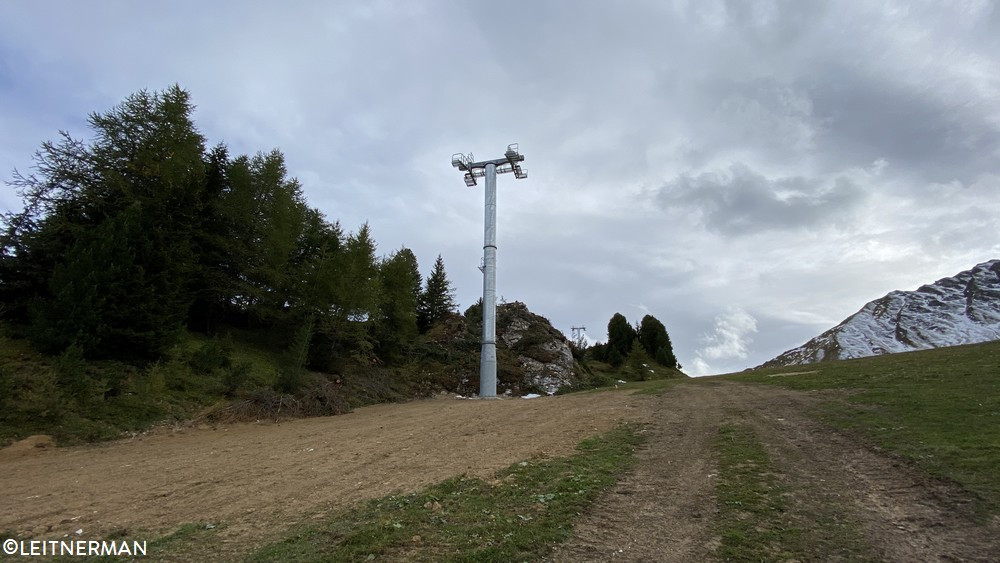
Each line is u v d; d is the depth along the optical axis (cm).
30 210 1981
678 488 702
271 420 1886
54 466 1066
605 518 586
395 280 4066
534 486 736
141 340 1850
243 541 559
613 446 1030
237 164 2936
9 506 741
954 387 1401
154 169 2230
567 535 532
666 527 551
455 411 2009
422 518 600
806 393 1673
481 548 500
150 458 1147
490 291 3738
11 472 1008
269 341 3138
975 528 506
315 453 1150
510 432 1316
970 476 648
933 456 751
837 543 490
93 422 1440
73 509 719
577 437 1161
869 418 1095
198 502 743
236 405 1855
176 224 2286
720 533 525
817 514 571
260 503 724
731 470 782
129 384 1698
